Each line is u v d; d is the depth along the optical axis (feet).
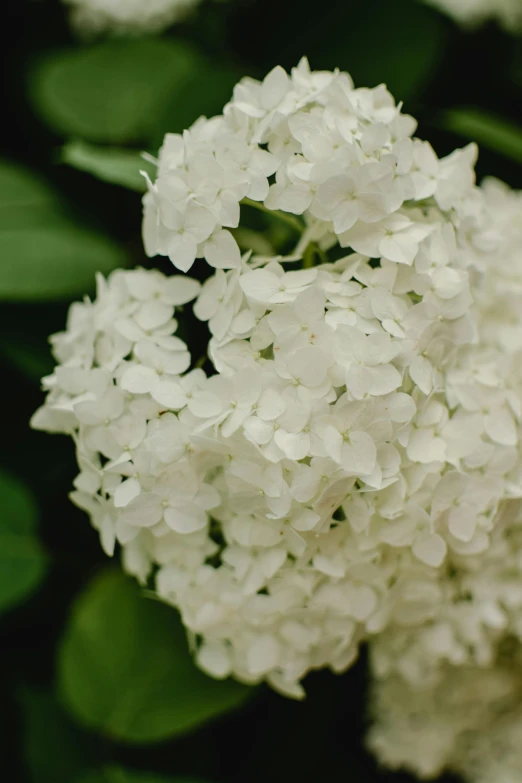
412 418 1.92
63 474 2.39
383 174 1.89
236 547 1.96
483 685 2.28
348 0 2.72
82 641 2.21
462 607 2.07
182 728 2.17
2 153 2.68
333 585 1.97
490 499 1.97
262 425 1.87
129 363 1.94
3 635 2.40
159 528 1.94
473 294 2.04
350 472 1.86
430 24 2.69
